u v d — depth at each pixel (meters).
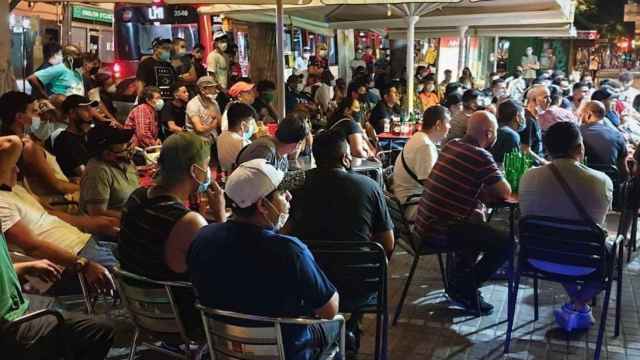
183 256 2.78
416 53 18.28
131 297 2.90
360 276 3.27
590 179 3.67
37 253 3.25
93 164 4.12
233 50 10.76
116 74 11.23
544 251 3.71
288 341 2.41
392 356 3.83
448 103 8.05
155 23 11.37
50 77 7.29
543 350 3.91
